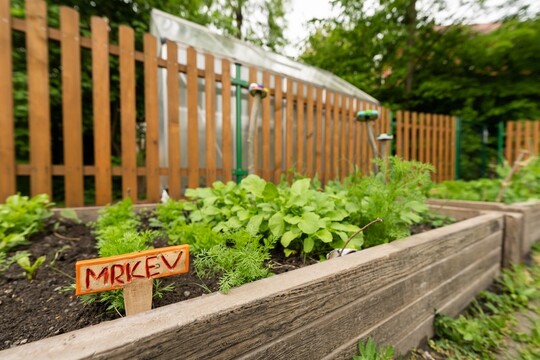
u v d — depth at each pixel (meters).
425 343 1.23
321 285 0.79
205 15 5.59
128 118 2.05
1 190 1.65
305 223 1.07
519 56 5.95
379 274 0.98
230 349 0.60
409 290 1.12
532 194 2.90
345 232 1.22
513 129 5.77
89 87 3.52
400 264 1.07
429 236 1.27
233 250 0.90
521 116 6.14
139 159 4.42
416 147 4.76
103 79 1.95
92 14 3.86
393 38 6.64
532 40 5.59
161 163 2.43
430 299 1.25
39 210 1.50
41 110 1.76
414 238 1.23
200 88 2.52
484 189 2.95
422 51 6.71
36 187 1.75
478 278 1.64
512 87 6.05
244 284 0.73
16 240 1.22
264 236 1.25
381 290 0.99
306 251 1.07
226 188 1.58
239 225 1.20
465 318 1.42
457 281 1.44
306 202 1.21
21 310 0.76
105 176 1.98
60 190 3.81
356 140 3.71
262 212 1.27
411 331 1.14
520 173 3.18
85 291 0.58
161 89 2.42
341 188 1.93
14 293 0.85
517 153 5.58
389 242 1.23
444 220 2.00
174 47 2.23
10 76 1.68
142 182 3.15
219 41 3.13
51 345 0.46
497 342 1.22
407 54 6.67
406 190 1.29
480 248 1.64
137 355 0.48
